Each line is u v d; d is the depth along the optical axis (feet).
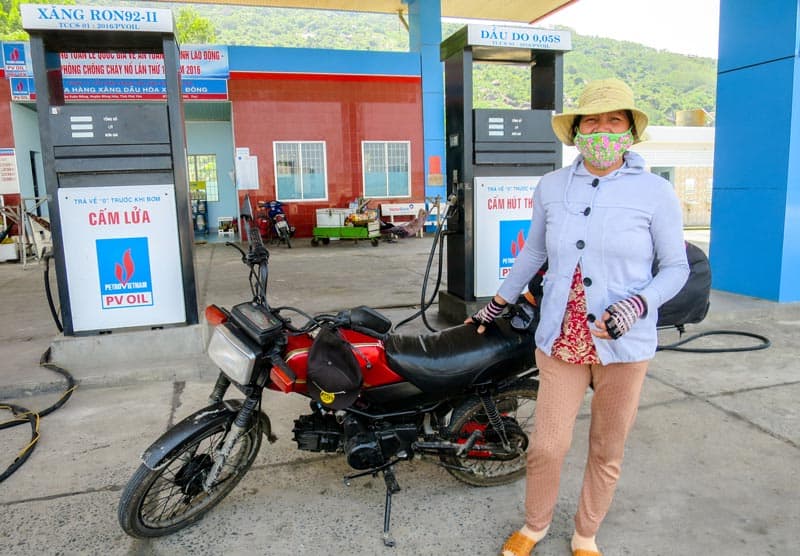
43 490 9.79
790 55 19.11
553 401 7.39
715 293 21.93
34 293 26.53
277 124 48.91
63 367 14.99
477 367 8.51
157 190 15.20
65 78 43.68
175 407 13.20
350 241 48.08
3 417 12.76
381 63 50.29
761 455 10.68
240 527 8.78
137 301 15.55
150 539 8.50
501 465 9.86
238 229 55.57
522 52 18.71
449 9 56.08
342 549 8.27
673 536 8.45
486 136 18.24
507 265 18.98
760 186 20.45
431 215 52.80
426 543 8.38
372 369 8.40
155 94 44.83
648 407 12.78
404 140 51.80
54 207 14.84
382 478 10.09
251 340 7.98
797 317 20.04
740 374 14.71
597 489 7.66
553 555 8.07
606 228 6.71
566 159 61.00
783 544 8.26
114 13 14.10
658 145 63.21
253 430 9.21
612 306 6.45
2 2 121.19
